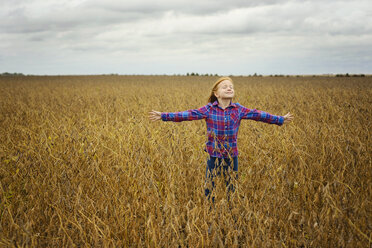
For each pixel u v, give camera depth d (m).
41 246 2.06
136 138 3.99
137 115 7.03
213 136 2.90
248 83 24.81
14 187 2.86
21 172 3.06
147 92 14.45
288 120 3.03
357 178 2.65
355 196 2.27
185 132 4.38
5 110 8.41
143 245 2.15
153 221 2.24
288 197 2.51
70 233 2.22
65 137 3.94
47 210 2.50
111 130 4.70
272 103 9.21
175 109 8.36
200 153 3.60
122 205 2.42
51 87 19.17
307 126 4.81
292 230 2.14
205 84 23.02
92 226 2.21
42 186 2.73
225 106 2.91
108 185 2.74
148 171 3.00
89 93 13.98
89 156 3.23
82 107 8.80
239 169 3.47
